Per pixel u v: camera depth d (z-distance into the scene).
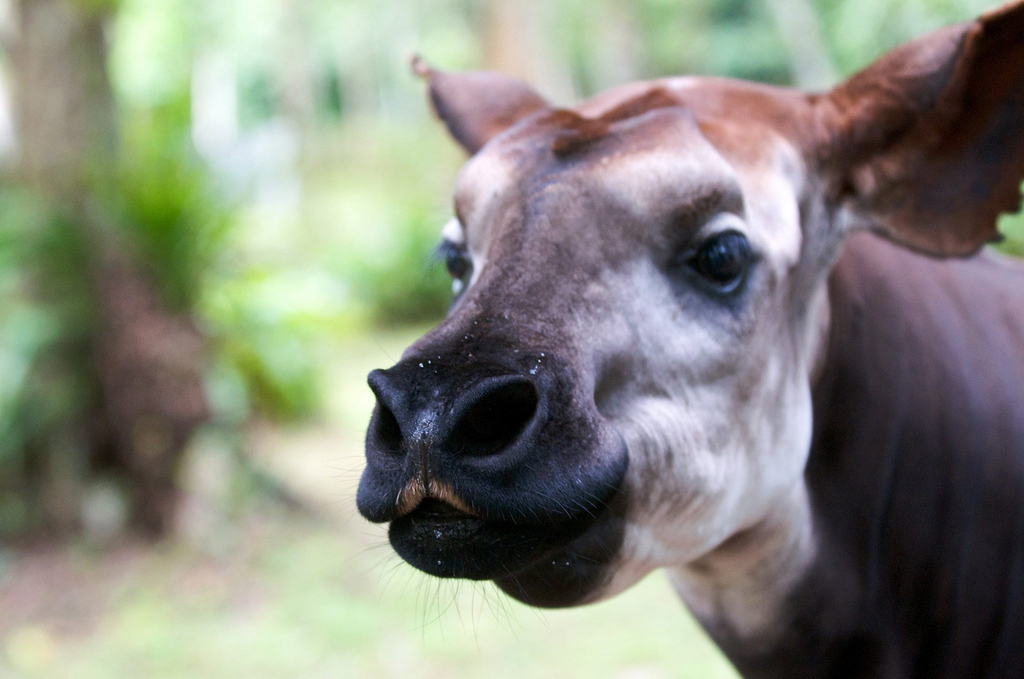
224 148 6.16
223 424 6.27
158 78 21.30
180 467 5.88
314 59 29.86
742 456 1.54
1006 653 1.84
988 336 1.92
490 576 1.28
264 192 6.94
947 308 1.92
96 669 4.60
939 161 1.69
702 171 1.43
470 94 2.02
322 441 7.84
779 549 1.75
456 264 1.68
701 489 1.48
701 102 1.66
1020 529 1.82
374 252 13.28
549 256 1.38
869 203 1.73
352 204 17.62
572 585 1.40
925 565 1.85
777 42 22.31
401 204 16.20
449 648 4.54
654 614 4.70
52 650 4.81
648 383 1.42
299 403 8.23
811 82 17.22
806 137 1.68
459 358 1.25
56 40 5.80
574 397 1.29
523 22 12.95
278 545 5.84
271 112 32.28
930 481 1.84
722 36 22.91
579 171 1.43
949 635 1.86
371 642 4.69
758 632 1.84
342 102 32.25
